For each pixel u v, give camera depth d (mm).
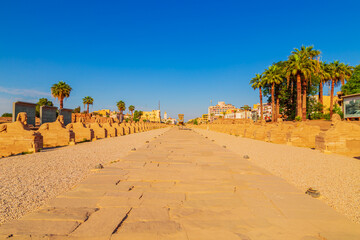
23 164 7223
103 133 21406
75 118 37438
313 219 3008
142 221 2949
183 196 3963
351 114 25938
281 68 36000
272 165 7594
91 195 3975
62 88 35531
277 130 16875
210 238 2498
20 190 4480
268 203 3621
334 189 4859
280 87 38750
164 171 5965
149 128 51062
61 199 3770
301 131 14289
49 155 9344
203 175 5527
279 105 41312
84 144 14734
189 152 9922
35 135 10391
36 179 5352
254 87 39844
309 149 12281
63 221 2910
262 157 9367
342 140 10773
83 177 5617
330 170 6773
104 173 5707
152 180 5047
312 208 3391
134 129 33969
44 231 2639
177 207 3453
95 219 2977
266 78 36438
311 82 34562
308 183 5344
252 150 11875
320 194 4195
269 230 2693
